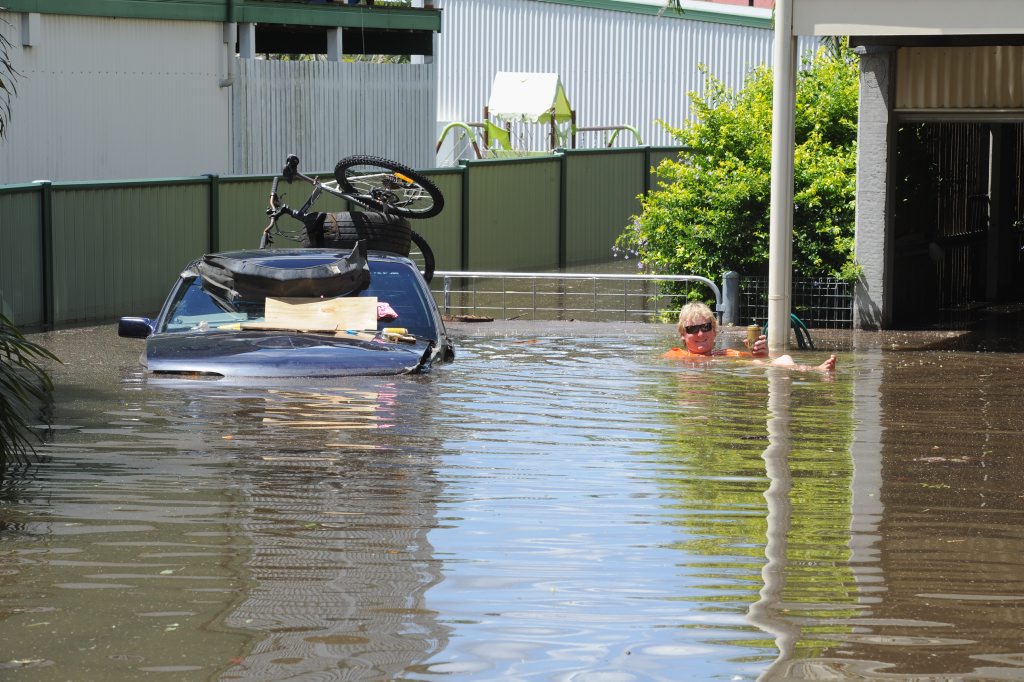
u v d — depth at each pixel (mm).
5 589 5809
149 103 25516
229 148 27359
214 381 11094
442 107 47000
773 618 5492
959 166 21938
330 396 10523
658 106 44812
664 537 6688
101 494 7484
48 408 10070
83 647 5141
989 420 10188
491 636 5273
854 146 19938
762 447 9008
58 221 19609
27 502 7305
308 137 28844
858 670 4945
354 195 16953
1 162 22438
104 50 24469
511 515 7074
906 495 7609
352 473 8031
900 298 19781
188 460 8352
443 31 46875
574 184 31422
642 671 4934
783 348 15828
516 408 10352
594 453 8727
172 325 12688
